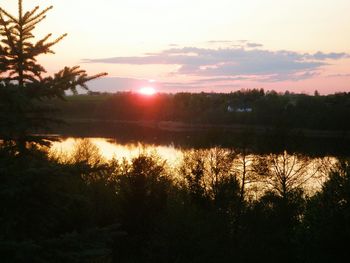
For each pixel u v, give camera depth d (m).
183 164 39.41
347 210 25.91
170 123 152.88
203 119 143.38
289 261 27.50
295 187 37.41
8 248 5.25
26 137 6.34
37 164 6.30
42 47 6.04
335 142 78.81
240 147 40.19
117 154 72.81
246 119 120.62
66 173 6.07
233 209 32.69
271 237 28.58
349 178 27.08
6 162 6.16
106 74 6.18
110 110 162.38
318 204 28.20
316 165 41.12
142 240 25.47
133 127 140.88
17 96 5.66
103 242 6.14
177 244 24.70
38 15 6.09
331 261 25.39
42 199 6.30
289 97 129.62
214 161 38.88
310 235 26.78
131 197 25.77
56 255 5.70
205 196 35.75
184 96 170.00
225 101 157.38
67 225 17.42
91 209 21.12
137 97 169.75
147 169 26.98
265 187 39.66
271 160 39.53
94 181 28.89
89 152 44.91
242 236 27.88
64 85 5.99
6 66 5.94
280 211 32.84
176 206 27.09
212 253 24.91
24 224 6.20
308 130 99.56
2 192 5.44
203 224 26.20
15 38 5.98
